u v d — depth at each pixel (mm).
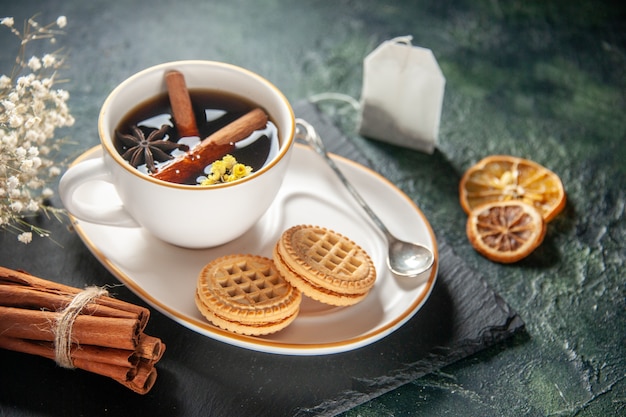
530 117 721
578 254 627
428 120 667
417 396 539
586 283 610
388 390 536
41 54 708
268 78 729
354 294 542
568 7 812
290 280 541
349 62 754
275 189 551
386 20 797
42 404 511
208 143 545
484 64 762
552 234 640
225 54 744
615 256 628
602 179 679
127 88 555
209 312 525
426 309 573
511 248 616
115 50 730
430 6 812
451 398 540
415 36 782
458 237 631
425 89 653
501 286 604
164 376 528
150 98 570
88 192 581
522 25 803
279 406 523
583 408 543
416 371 545
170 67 569
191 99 574
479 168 662
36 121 557
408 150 687
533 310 591
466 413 534
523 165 663
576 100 739
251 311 520
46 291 519
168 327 549
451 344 559
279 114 563
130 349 501
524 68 762
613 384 556
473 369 554
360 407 532
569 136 708
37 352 514
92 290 518
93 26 748
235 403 521
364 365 544
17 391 514
